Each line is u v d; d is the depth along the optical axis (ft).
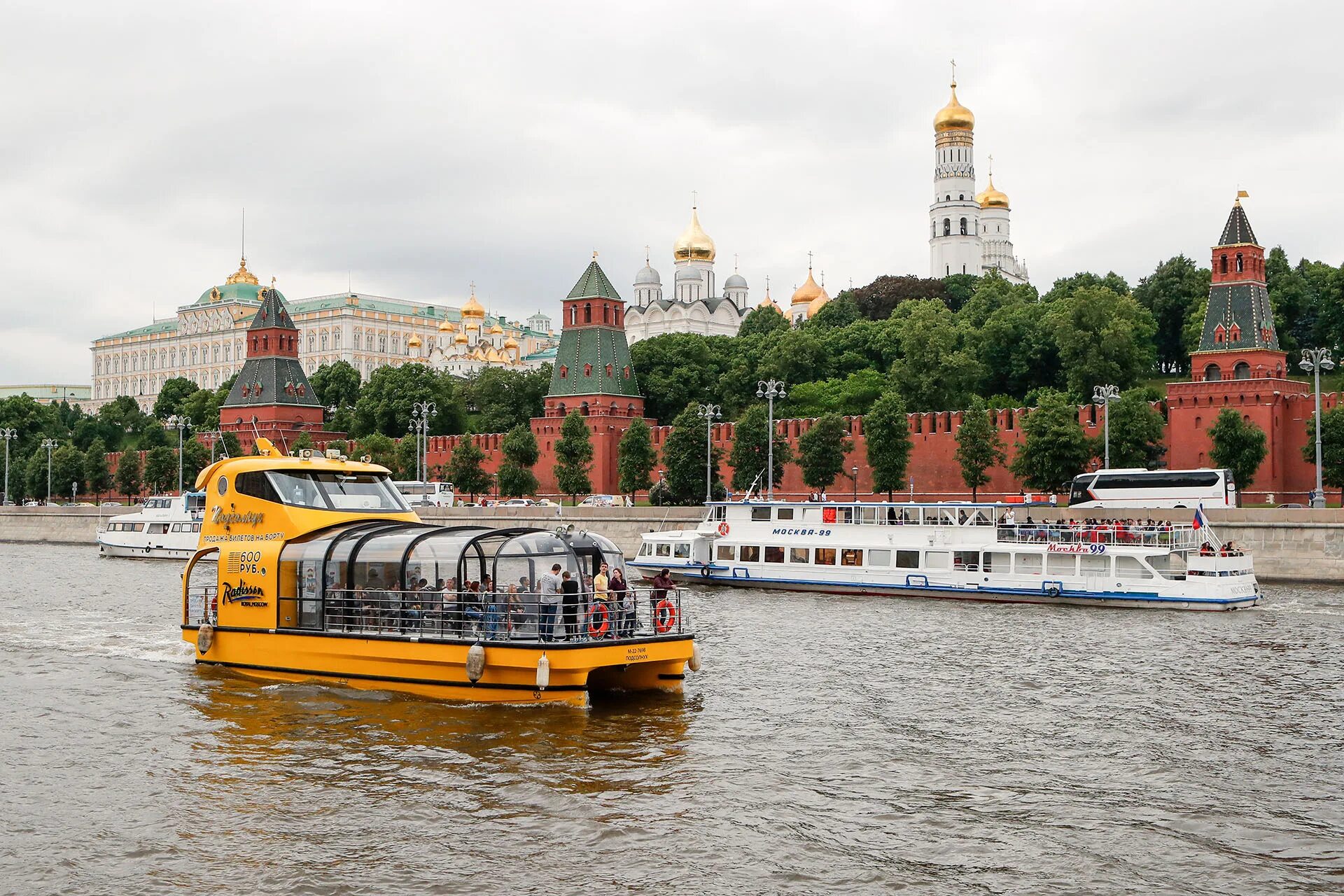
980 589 200.23
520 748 91.97
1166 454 335.06
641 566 230.07
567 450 395.34
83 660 132.46
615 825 75.36
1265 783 85.76
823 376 481.87
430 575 107.34
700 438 353.92
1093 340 435.94
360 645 108.78
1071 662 134.51
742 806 79.36
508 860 69.77
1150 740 97.71
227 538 120.26
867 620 171.83
